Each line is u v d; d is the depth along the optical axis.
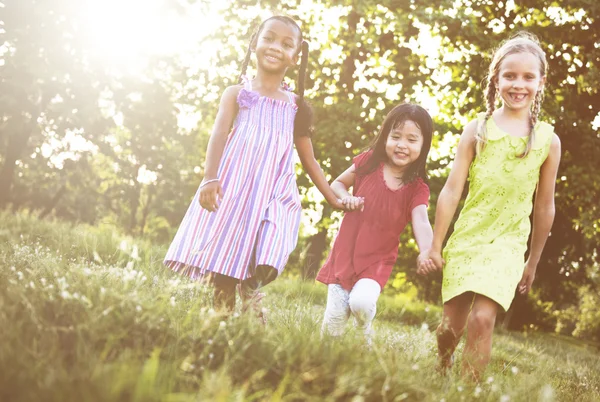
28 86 15.99
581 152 17.55
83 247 5.83
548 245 22.39
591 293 35.75
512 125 4.10
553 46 17.70
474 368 3.53
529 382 3.29
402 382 2.53
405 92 18.53
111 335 2.30
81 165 24.25
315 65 18.92
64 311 2.52
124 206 38.34
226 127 4.09
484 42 17.12
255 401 2.22
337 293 4.32
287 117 4.19
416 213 4.47
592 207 18.38
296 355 2.55
